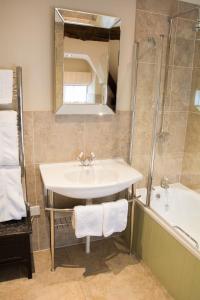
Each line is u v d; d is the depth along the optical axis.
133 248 2.22
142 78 2.14
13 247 1.73
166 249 1.79
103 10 1.88
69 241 2.27
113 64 1.99
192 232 2.26
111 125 2.15
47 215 2.12
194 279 1.54
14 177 1.77
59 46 1.79
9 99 1.71
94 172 2.03
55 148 2.01
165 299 1.73
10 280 1.84
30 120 1.88
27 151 1.93
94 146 2.13
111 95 2.05
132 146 2.28
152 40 2.08
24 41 1.73
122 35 1.99
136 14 1.99
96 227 1.77
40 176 2.01
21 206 1.81
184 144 2.52
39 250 2.19
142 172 2.40
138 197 2.07
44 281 1.84
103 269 1.99
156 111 2.16
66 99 1.91
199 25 2.20
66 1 1.76
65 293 1.75
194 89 2.35
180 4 2.12
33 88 1.83
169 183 2.55
